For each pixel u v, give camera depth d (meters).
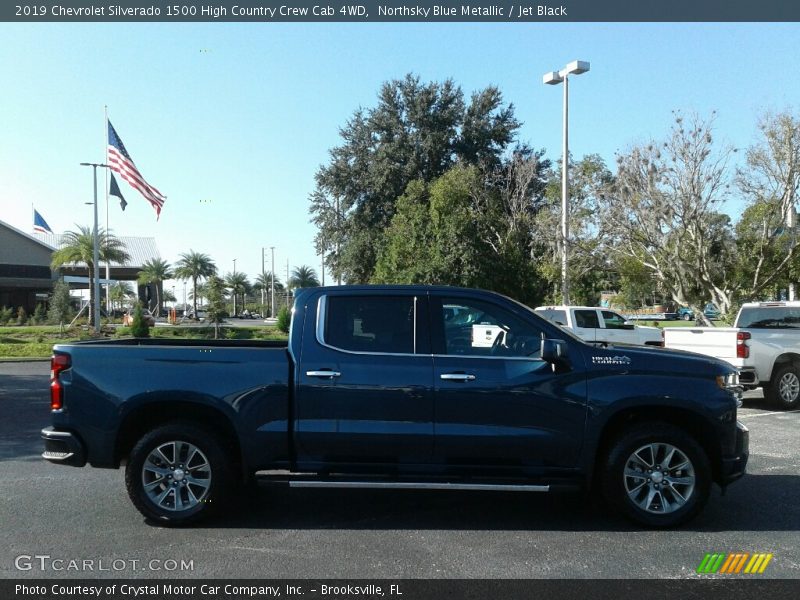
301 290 5.93
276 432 5.55
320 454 5.58
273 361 5.63
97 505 6.25
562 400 5.52
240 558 4.93
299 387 5.56
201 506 5.58
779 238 19.22
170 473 5.64
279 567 4.76
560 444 5.53
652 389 5.53
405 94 41.47
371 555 4.99
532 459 5.56
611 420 5.75
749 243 19.83
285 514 6.02
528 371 5.57
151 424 5.84
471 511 6.14
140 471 5.57
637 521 5.56
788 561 4.91
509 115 43.53
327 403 5.55
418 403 5.51
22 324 49.91
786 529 5.62
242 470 5.61
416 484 5.48
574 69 20.77
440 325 5.75
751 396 14.10
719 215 19.53
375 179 40.72
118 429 5.60
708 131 18.56
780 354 12.12
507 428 5.52
